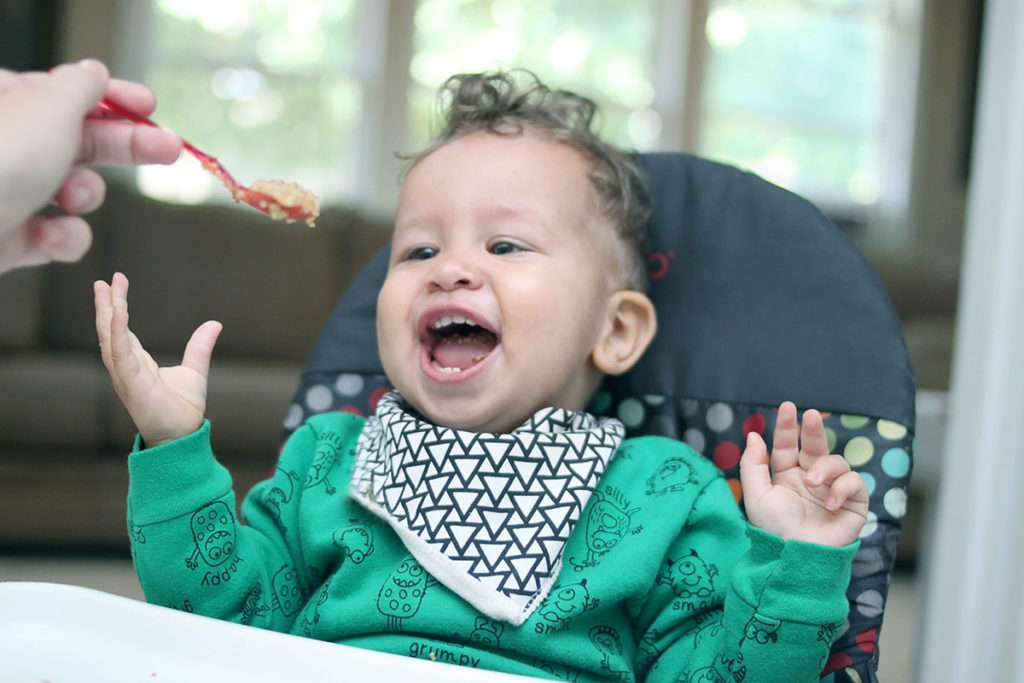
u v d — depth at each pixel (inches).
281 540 35.5
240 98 159.5
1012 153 33.3
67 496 88.0
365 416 41.1
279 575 34.5
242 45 159.3
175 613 25.7
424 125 166.4
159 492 29.5
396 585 32.6
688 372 38.7
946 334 114.2
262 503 36.3
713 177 40.8
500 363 35.0
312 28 161.8
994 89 34.4
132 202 116.2
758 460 28.9
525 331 35.0
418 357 35.7
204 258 116.5
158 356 111.0
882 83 181.2
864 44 180.4
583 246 37.4
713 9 175.8
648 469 36.0
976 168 35.3
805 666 27.7
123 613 25.9
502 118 39.9
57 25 147.6
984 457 33.9
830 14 179.3
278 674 24.0
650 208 40.6
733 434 37.2
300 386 42.0
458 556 32.0
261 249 119.0
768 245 38.7
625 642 33.8
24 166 20.3
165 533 29.7
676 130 175.3
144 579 30.5
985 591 33.9
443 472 33.5
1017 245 33.3
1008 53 33.7
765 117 178.5
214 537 30.5
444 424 35.6
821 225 38.3
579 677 31.9
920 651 50.8
